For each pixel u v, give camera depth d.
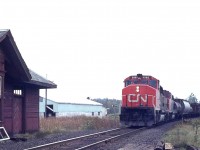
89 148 14.67
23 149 14.56
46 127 27.91
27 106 22.75
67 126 30.23
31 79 21.31
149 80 30.31
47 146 14.89
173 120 45.66
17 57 19.11
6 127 19.88
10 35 18.12
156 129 26.31
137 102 29.08
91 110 77.50
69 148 15.23
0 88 18.44
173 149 14.12
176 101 48.34
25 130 22.22
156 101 29.72
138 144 16.45
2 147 15.20
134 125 29.25
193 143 15.60
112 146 15.78
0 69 18.25
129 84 30.55
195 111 61.62
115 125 33.38
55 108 62.19
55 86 24.89
